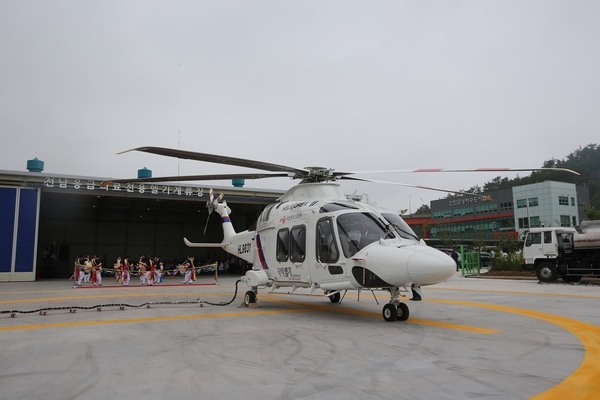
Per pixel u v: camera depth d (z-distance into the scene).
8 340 6.97
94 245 35.56
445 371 5.00
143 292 17.14
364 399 4.05
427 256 7.78
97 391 4.34
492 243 57.25
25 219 24.92
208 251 39.78
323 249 9.45
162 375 4.91
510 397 4.09
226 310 10.99
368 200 10.33
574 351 6.04
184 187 27.86
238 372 5.02
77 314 10.21
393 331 7.68
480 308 10.95
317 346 6.41
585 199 72.25
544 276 20.81
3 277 24.31
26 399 4.12
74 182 25.41
